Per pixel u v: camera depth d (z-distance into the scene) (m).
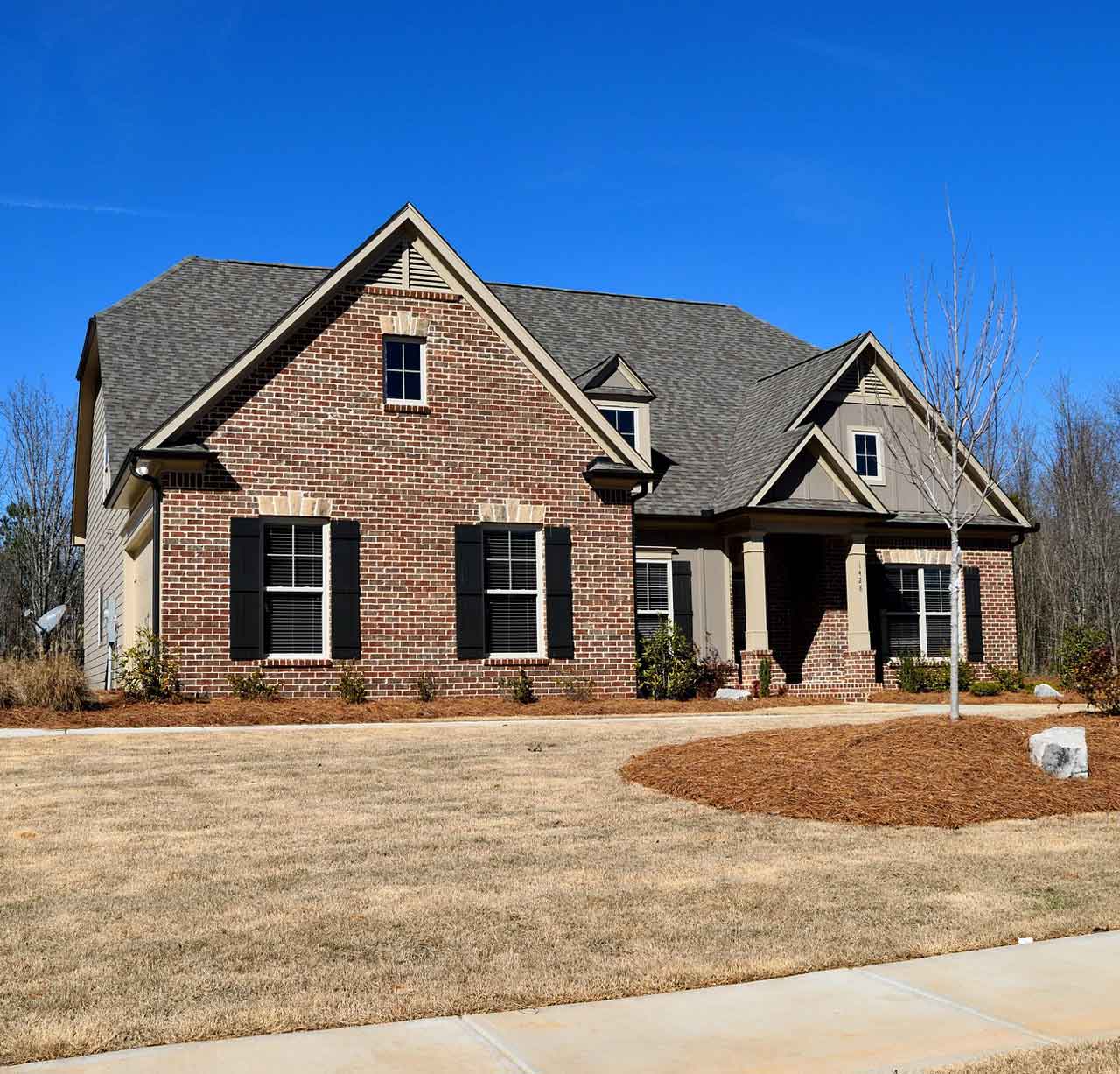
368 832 10.27
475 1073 5.27
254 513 19.88
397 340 21.25
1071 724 15.98
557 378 22.08
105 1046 5.59
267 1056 5.45
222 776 12.99
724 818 10.96
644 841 10.00
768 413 27.92
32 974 6.62
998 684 26.84
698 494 26.11
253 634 19.72
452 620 21.08
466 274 21.48
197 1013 6.01
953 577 15.62
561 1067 5.35
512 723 18.20
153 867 9.01
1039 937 7.54
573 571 22.12
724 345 31.92
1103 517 44.97
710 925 7.63
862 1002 6.27
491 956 6.98
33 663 18.98
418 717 19.05
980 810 11.22
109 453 21.55
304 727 17.52
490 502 21.52
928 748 12.85
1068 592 46.16
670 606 25.78
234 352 23.69
